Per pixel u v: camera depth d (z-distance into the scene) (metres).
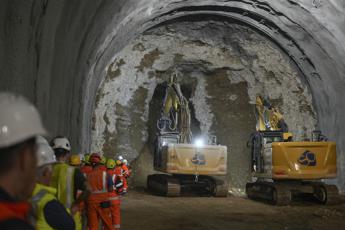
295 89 19.58
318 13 15.31
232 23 19.00
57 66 7.37
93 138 18.86
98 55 13.97
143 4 14.76
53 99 7.14
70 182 4.26
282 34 18.12
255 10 17.39
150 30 19.16
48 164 3.06
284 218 11.00
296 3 15.53
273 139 15.03
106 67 17.86
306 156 13.61
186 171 15.72
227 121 21.20
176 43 20.00
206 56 20.44
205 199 15.33
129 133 20.22
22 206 1.40
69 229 2.77
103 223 6.29
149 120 22.08
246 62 20.28
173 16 18.20
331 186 13.77
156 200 14.74
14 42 4.70
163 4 16.06
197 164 15.76
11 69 4.67
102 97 19.03
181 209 12.52
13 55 4.70
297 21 16.66
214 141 17.48
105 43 14.19
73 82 9.62
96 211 6.26
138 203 13.79
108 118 19.58
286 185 13.92
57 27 6.95
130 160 20.28
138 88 20.25
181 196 16.31
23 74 5.05
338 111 17.48
